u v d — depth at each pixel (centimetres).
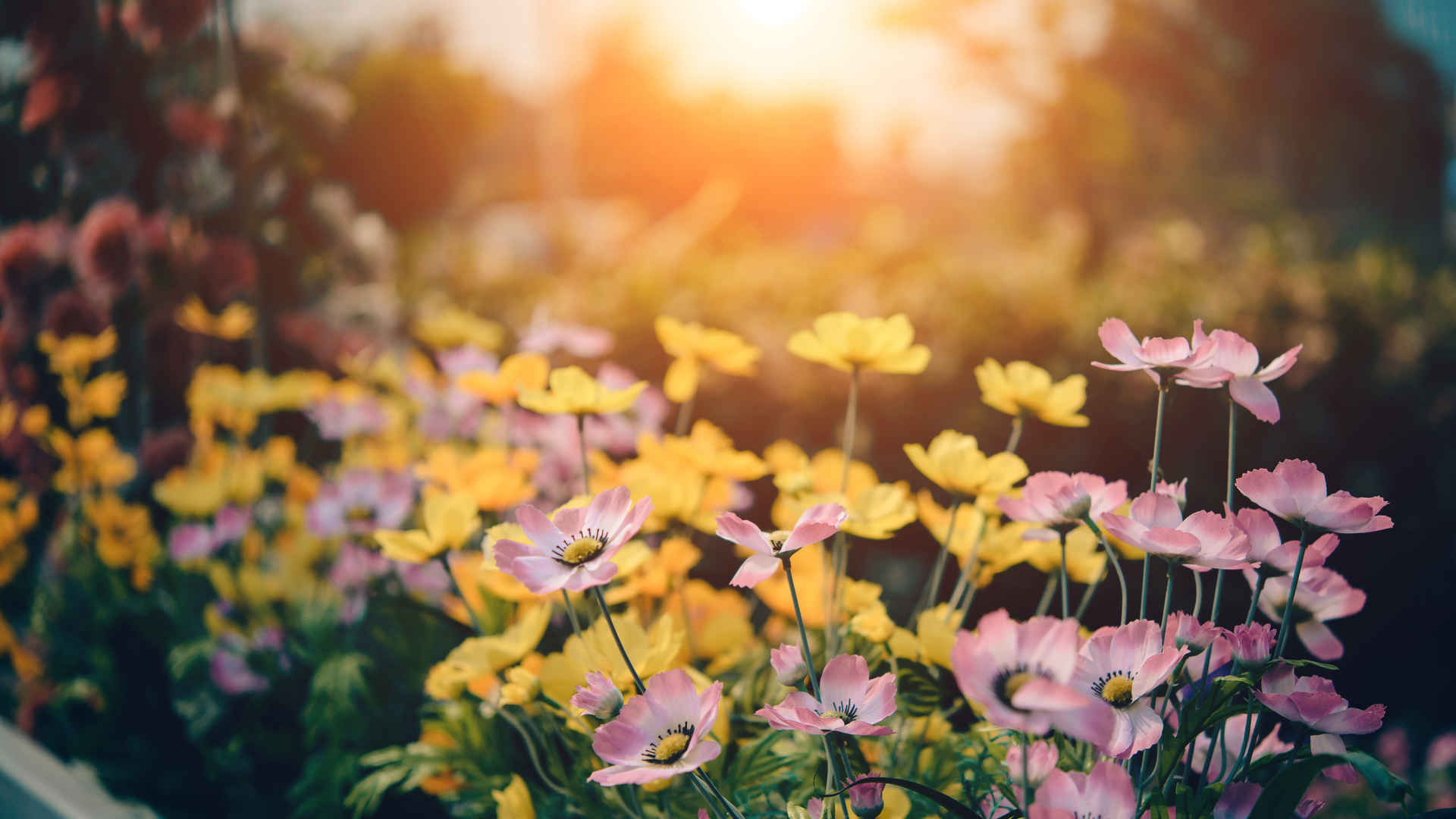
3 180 259
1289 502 65
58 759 177
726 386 374
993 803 74
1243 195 914
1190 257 466
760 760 85
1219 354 70
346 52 1358
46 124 247
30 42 237
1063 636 52
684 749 63
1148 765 77
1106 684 61
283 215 293
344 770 123
